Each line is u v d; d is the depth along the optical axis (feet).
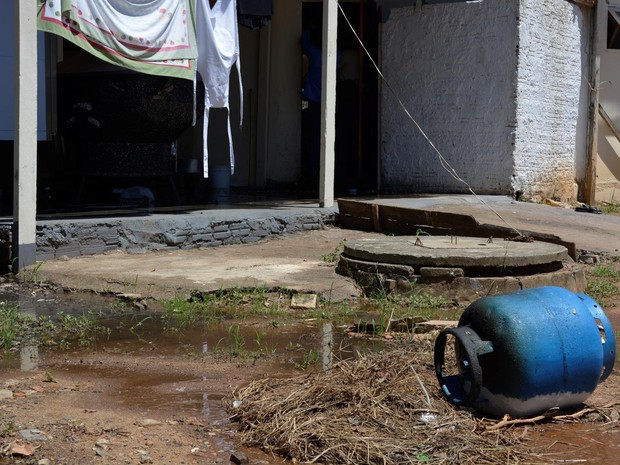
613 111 59.00
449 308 25.43
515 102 48.55
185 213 35.78
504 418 15.12
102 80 35.65
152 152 38.24
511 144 48.83
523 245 29.07
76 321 22.72
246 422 14.90
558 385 15.07
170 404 16.12
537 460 13.71
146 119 36.27
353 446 13.62
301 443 13.80
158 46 32.24
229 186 51.11
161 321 23.30
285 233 37.37
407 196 48.14
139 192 40.73
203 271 28.35
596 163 57.77
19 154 27.94
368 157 54.75
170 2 32.60
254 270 28.71
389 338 21.68
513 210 44.55
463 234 34.42
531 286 26.18
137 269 28.37
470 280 25.80
